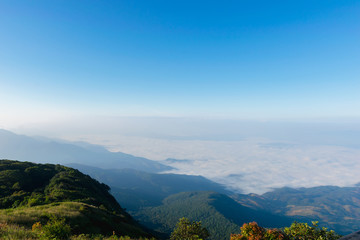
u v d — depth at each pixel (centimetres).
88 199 5500
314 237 1986
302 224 2125
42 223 2170
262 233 1642
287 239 1628
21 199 4912
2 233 1384
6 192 5472
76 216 2759
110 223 3225
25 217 2205
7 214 2236
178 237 3416
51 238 1514
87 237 1933
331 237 1939
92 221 2934
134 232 3519
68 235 1706
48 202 4619
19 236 1370
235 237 1652
